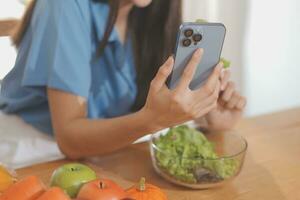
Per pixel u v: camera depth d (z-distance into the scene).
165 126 0.85
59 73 0.99
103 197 0.65
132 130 0.87
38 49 1.04
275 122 1.11
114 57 1.18
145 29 1.21
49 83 0.98
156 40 1.21
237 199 0.81
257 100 1.92
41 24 1.05
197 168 0.83
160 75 0.78
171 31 1.20
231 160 0.84
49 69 1.01
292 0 1.79
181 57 0.78
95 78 1.18
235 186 0.85
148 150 0.98
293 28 1.84
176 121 0.83
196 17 1.69
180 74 0.80
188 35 0.77
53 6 1.04
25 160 1.08
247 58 1.82
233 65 1.81
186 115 0.81
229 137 0.96
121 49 1.18
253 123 1.10
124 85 1.21
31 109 1.23
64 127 0.96
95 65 1.16
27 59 1.07
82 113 0.99
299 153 0.97
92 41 1.13
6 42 1.36
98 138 0.91
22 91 1.21
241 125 1.09
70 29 1.02
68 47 1.01
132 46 1.22
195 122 1.03
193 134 0.88
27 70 1.05
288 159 0.94
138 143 1.01
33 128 1.21
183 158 0.83
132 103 1.25
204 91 0.80
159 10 1.19
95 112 1.21
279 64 1.89
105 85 1.20
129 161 0.94
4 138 1.16
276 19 1.80
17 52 1.21
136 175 0.89
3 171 0.74
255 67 1.85
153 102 0.81
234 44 1.78
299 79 1.95
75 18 1.04
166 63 0.77
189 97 0.79
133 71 1.23
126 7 1.17
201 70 0.82
